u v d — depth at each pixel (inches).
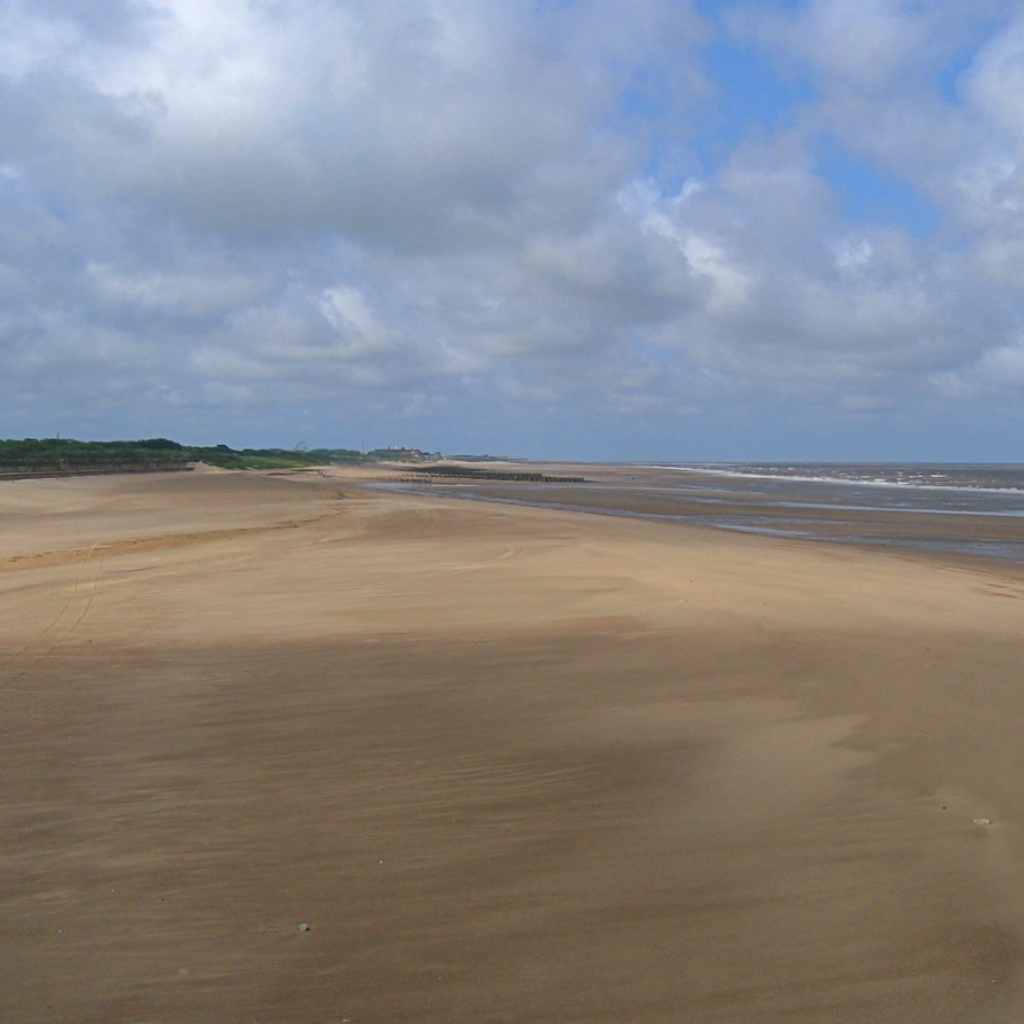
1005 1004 135.3
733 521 1496.1
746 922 160.6
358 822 208.4
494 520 1198.9
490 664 373.4
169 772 245.4
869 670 342.3
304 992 140.6
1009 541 1138.0
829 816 206.5
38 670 373.4
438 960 149.4
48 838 199.9
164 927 160.6
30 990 141.5
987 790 219.6
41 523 1223.5
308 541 922.1
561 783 232.8
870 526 1389.0
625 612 483.5
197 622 483.5
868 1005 135.8
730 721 286.2
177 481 2706.7
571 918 162.6
